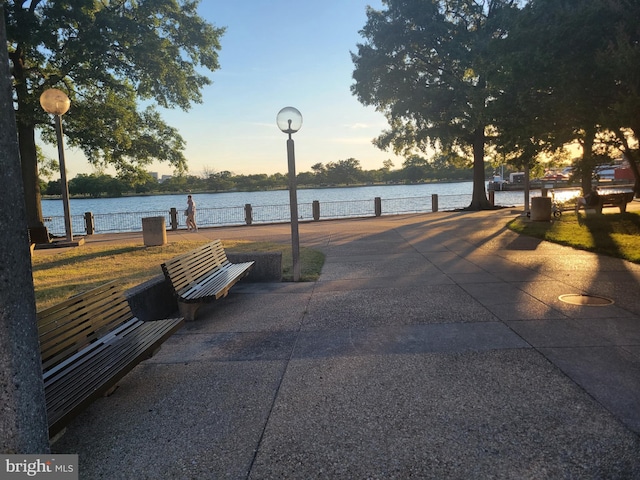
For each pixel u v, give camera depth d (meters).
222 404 3.80
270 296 7.61
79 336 3.94
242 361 4.76
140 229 24.08
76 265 11.57
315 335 5.51
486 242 13.03
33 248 15.10
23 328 1.92
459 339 5.14
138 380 4.34
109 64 21.11
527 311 6.14
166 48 22.08
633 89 9.22
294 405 3.73
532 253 10.88
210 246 7.90
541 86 10.63
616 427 3.23
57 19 19.02
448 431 3.26
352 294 7.47
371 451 3.05
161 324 4.75
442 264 9.84
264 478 2.81
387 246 12.88
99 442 3.27
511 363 4.41
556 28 10.27
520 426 3.29
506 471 2.80
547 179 73.12
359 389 3.98
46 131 23.41
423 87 26.97
